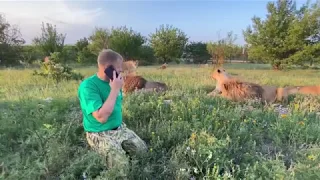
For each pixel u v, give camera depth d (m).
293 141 4.08
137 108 4.95
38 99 5.77
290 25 27.23
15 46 34.25
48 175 2.99
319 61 26.64
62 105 5.12
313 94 6.72
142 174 3.08
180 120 4.38
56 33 35.56
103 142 3.29
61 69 12.03
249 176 2.94
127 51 39.22
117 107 3.44
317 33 26.77
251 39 29.23
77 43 39.94
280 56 27.83
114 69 3.17
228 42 29.80
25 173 2.79
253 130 4.38
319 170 2.93
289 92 6.67
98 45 37.31
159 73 14.69
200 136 3.65
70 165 3.05
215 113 4.68
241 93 6.33
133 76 7.34
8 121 4.18
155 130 4.18
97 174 3.03
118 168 2.94
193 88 8.03
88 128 3.39
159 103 5.05
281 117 4.91
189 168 3.09
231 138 3.98
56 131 3.84
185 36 41.28
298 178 2.90
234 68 26.61
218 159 3.20
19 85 9.85
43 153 3.27
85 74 14.72
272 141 4.19
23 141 3.71
